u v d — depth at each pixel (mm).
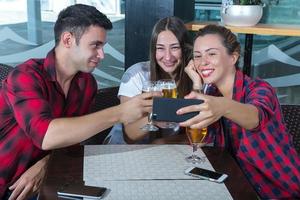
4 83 1462
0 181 1499
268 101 1431
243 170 1481
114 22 2787
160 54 1923
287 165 1449
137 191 1129
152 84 1578
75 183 1165
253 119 1319
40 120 1323
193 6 2609
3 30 2840
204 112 1232
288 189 1468
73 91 1634
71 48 1468
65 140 1303
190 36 1955
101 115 1338
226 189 1155
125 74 2025
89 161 1341
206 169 1284
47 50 2854
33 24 2820
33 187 1451
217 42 1512
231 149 1532
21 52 2863
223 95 1597
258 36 2719
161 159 1374
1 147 1479
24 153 1502
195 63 1583
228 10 2109
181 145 1529
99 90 1944
